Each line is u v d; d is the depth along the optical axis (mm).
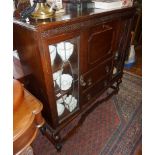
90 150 1238
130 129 1405
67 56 915
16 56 1084
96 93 1398
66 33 775
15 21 757
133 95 1821
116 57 1434
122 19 1199
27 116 646
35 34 677
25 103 709
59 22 708
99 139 1320
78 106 1221
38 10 740
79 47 903
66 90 1048
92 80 1224
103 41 1105
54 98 937
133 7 1272
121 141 1304
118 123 1464
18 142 620
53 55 826
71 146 1267
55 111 997
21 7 840
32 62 851
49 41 716
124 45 1446
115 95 1817
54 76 902
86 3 1013
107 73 1399
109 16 1024
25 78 1037
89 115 1549
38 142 1304
